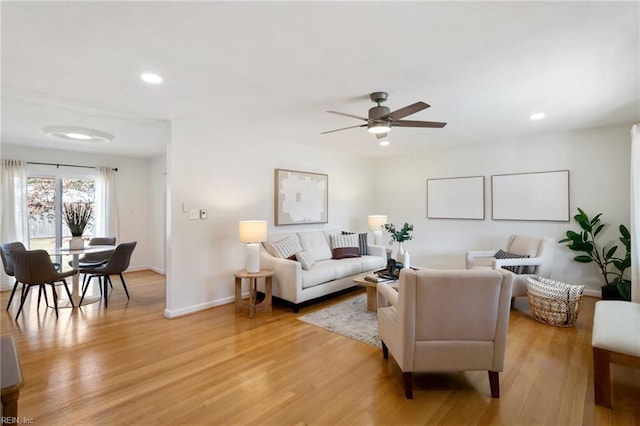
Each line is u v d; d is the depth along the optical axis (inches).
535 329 129.4
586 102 127.5
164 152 234.7
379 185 265.6
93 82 104.2
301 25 72.4
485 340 82.9
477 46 82.5
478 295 80.9
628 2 64.5
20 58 87.4
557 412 77.7
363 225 261.0
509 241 184.2
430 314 81.4
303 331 129.6
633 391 86.5
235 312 154.2
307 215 211.9
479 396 84.8
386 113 111.3
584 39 79.2
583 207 176.1
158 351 111.7
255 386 89.8
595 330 86.8
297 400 83.3
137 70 95.5
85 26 72.1
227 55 86.7
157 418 75.9
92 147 214.5
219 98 120.1
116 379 93.2
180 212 151.4
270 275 151.5
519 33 76.4
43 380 92.5
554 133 182.5
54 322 140.6
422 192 241.0
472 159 215.3
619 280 159.6
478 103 128.3
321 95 117.4
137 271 254.4
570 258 180.5
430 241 236.8
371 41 79.8
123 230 249.8
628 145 163.8
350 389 88.4
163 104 126.7
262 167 187.5
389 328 94.9
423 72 98.3
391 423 74.3
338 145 215.0
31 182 212.2
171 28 73.2
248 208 179.8
